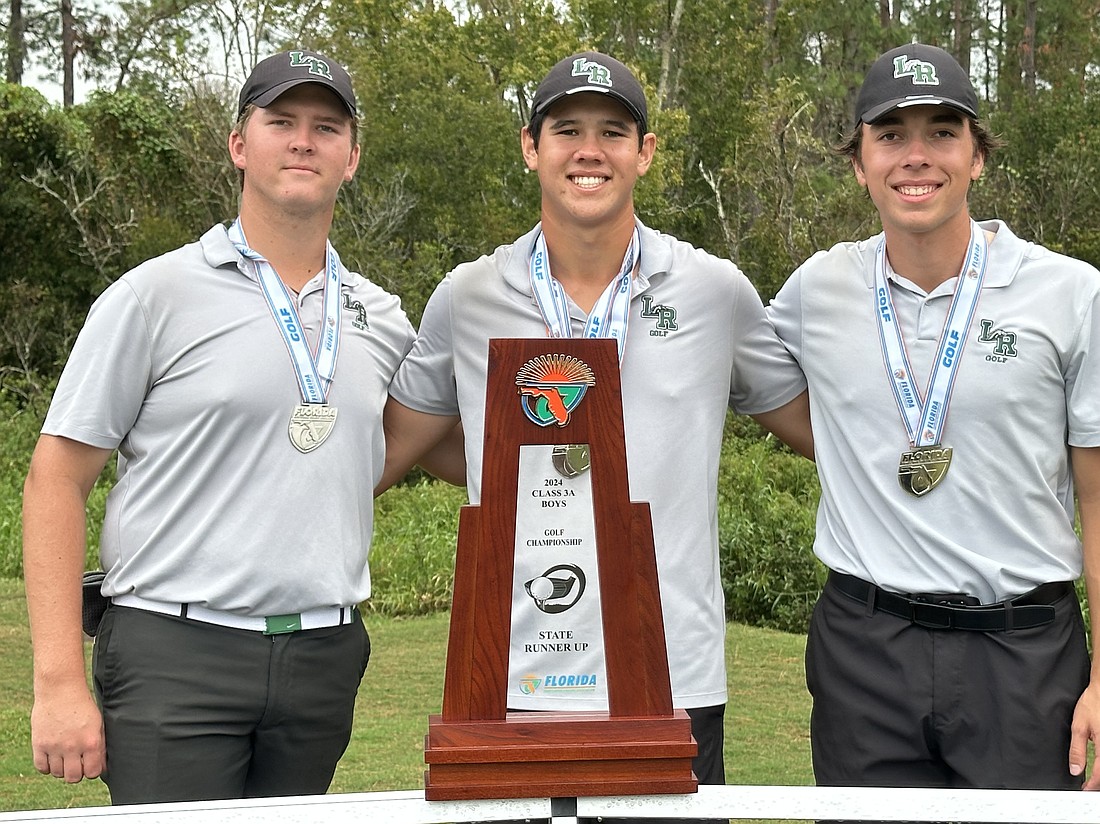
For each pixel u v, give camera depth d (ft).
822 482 10.44
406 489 43.70
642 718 7.37
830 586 10.34
